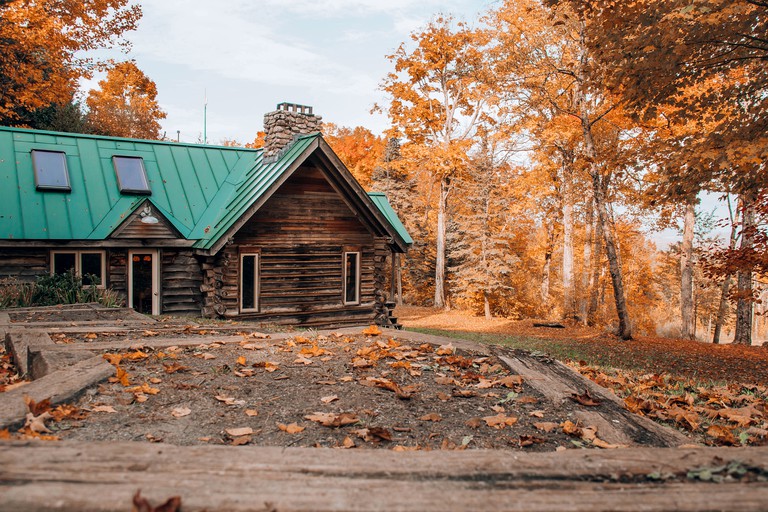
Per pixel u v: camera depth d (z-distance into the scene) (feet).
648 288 120.37
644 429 13.20
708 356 53.36
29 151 49.16
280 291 50.75
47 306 34.32
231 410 13.32
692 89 53.36
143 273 48.85
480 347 21.83
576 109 68.49
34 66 66.74
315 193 52.13
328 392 15.15
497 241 104.27
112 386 14.21
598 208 64.59
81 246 45.03
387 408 13.99
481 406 14.56
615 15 36.42
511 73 70.85
